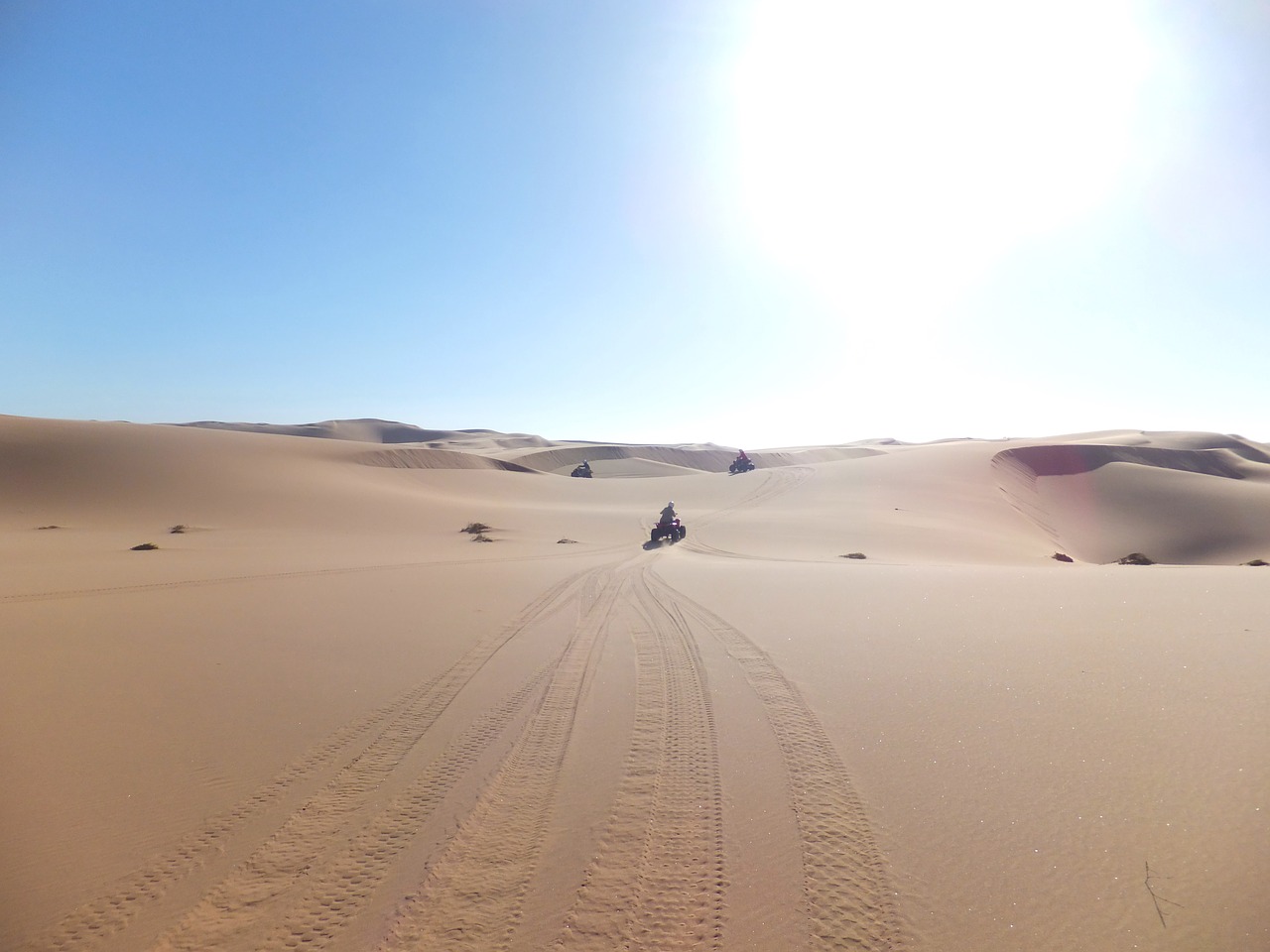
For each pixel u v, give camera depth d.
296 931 3.58
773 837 4.36
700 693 7.17
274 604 12.46
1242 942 3.25
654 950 3.38
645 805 4.82
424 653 9.02
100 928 3.62
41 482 38.66
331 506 39.06
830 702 6.75
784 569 17.88
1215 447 101.44
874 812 4.62
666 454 153.50
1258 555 41.47
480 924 3.60
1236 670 7.00
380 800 4.98
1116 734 5.64
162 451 47.53
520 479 61.53
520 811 4.79
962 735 5.80
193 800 5.00
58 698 7.18
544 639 9.79
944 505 45.84
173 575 16.05
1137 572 15.55
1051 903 3.61
